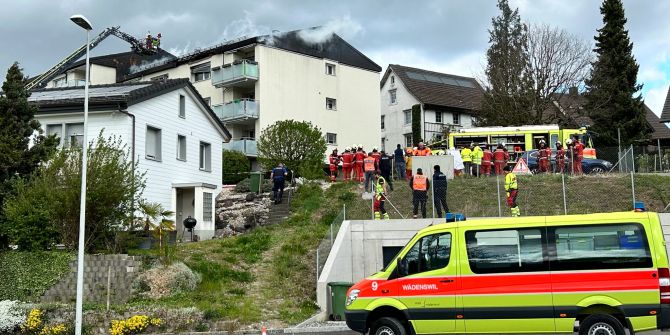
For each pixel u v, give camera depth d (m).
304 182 30.88
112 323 15.38
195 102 30.58
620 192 24.88
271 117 42.09
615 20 44.16
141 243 20.59
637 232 10.73
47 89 31.44
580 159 28.47
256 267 20.42
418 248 11.75
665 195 24.11
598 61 43.31
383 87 58.44
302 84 44.28
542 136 32.66
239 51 43.38
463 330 11.23
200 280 18.67
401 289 11.60
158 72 47.88
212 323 15.68
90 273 17.64
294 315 16.61
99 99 24.95
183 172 29.12
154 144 27.31
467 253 11.38
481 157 29.67
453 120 55.91
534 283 10.96
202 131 31.22
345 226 21.25
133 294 17.28
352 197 27.34
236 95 43.44
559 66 43.19
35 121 20.31
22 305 16.11
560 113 43.91
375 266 21.09
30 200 18.31
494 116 44.69
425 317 11.40
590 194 24.94
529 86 43.31
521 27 46.59
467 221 11.56
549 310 10.83
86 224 18.55
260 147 35.34
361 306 11.79
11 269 17.83
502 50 45.88
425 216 22.22
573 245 10.97
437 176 22.27
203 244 22.72
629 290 10.52
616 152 31.86
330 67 46.53
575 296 10.75
